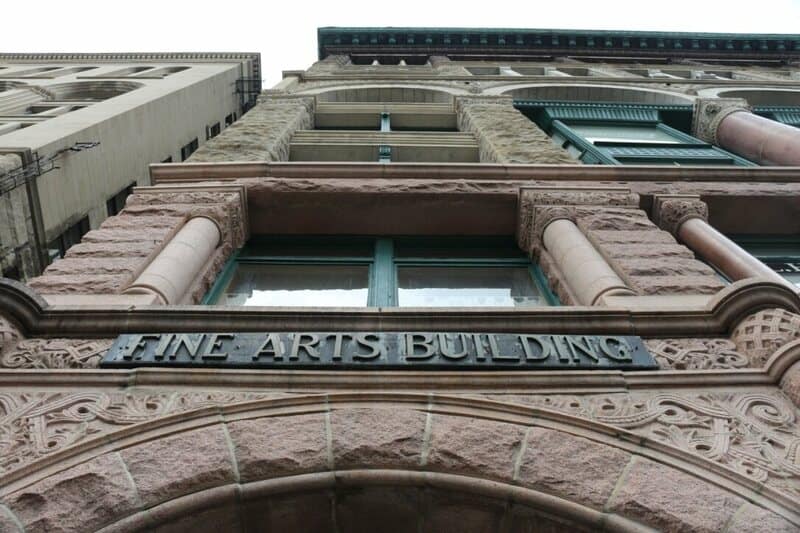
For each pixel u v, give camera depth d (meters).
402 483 4.05
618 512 3.82
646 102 25.86
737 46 40.03
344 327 5.62
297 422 4.39
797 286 8.91
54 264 7.12
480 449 4.22
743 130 17.98
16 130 17.98
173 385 4.83
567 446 4.24
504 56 38.97
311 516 4.08
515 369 5.14
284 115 17.86
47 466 3.94
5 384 4.78
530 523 3.98
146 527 3.73
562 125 19.91
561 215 8.95
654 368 5.20
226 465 4.05
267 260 9.17
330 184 9.84
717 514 3.73
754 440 4.37
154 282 6.68
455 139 16.36
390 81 26.86
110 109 20.36
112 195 19.19
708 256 8.62
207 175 10.30
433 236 10.06
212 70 32.19
